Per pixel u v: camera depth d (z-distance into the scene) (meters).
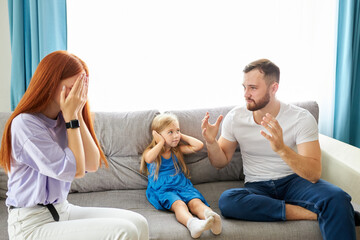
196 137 2.16
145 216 1.75
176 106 2.62
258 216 1.65
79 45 2.40
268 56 2.59
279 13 2.53
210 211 1.54
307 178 1.70
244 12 2.52
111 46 2.44
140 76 2.52
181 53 2.54
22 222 1.29
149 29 2.46
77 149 1.30
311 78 2.63
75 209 1.50
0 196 1.93
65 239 1.27
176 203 1.76
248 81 1.79
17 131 1.25
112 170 2.06
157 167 2.00
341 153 1.99
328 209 1.57
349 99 2.58
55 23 2.25
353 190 1.81
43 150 1.24
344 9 2.51
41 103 1.29
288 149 1.67
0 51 2.43
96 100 2.50
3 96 2.48
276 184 1.86
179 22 2.49
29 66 2.29
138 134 2.10
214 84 2.61
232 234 1.57
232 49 2.57
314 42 2.57
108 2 2.38
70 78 1.29
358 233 1.67
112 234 1.27
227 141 2.01
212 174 2.15
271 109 1.85
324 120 2.65
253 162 1.97
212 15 2.51
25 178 1.30
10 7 2.24
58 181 1.34
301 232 1.59
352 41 2.53
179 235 1.56
